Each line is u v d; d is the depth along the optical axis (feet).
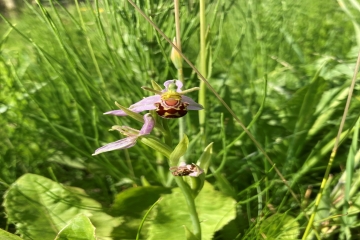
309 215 0.49
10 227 0.53
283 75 0.68
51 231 0.47
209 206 0.46
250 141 0.61
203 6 0.50
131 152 0.62
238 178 0.59
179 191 0.48
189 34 0.60
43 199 0.49
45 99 0.64
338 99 0.59
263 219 0.46
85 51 0.69
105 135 0.63
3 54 0.73
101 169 0.61
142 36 0.59
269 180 0.56
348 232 0.46
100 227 0.46
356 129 0.44
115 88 0.65
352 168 0.44
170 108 0.36
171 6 0.59
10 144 0.60
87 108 0.63
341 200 0.49
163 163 0.58
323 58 0.69
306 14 0.83
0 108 0.61
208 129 0.63
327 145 0.53
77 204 0.49
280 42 0.75
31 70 0.70
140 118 0.36
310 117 0.59
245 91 0.68
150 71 0.60
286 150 0.60
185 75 0.64
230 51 0.76
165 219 0.46
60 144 0.63
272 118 0.62
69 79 0.61
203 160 0.37
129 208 0.48
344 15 0.81
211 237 0.44
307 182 0.57
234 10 0.78
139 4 0.58
